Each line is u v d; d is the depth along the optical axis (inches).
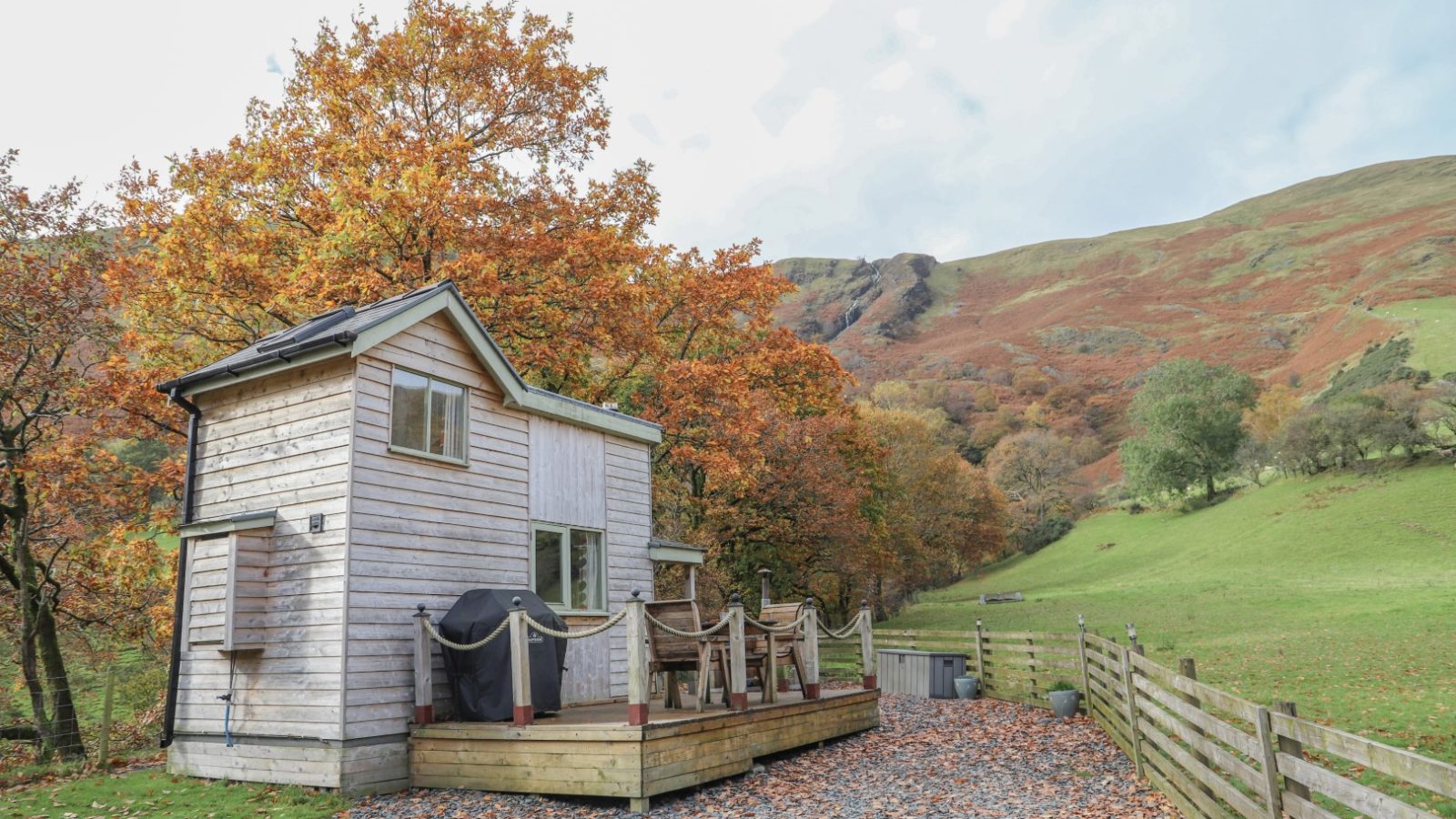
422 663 467.5
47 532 736.3
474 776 440.1
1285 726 224.4
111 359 746.8
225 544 476.7
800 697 571.5
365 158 883.4
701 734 435.2
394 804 419.8
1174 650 1082.7
